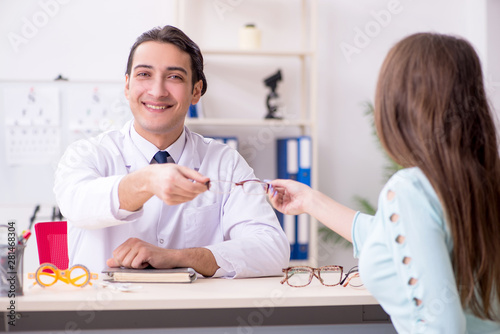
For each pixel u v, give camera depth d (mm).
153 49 1633
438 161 956
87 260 1659
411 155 994
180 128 1739
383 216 997
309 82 3656
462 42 1011
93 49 3482
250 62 3631
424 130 967
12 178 3434
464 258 947
